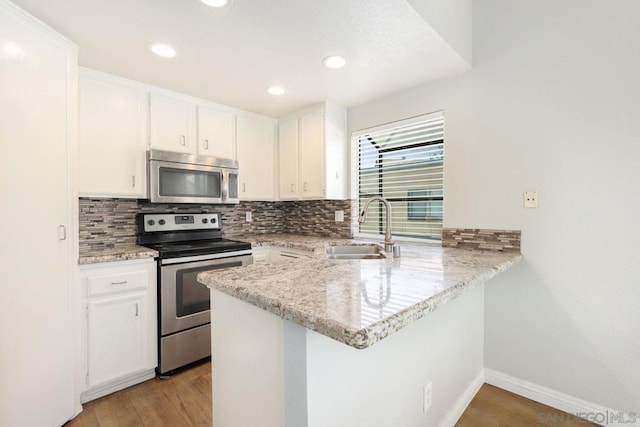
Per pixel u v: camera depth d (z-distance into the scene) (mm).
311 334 915
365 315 795
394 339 1265
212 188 2705
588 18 1670
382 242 2643
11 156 1422
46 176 1588
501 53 1979
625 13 1564
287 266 1448
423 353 1457
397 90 2494
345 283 1124
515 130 1929
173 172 2463
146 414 1776
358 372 1088
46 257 1587
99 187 2166
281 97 2664
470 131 2129
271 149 3252
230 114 2912
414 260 1646
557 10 1770
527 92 1880
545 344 1840
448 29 1818
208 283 1211
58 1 1403
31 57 1504
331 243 2607
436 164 2416
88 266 1844
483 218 2072
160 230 2568
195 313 2281
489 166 2041
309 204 3414
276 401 1020
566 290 1761
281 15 1521
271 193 3248
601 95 1635
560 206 1771
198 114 2689
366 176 2924
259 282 1138
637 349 1563
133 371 2018
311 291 1017
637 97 1538
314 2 1426
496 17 1996
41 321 1562
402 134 2615
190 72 2166
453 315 1717
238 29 1633
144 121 2379
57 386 1640
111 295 1934
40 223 1556
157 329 2129
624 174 1578
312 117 2893
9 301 1421
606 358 1645
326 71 2145
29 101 1498
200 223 2838
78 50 1846
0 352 1385
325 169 2803
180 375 2189
